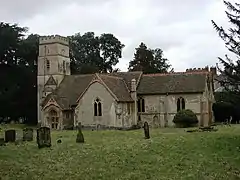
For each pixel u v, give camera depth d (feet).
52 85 218.38
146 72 291.38
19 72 255.09
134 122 197.06
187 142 111.75
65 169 80.53
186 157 91.20
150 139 123.13
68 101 204.54
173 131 156.87
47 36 225.15
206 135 126.11
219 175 74.59
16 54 255.29
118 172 77.61
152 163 85.61
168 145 107.55
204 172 77.00
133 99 198.08
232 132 134.72
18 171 78.69
